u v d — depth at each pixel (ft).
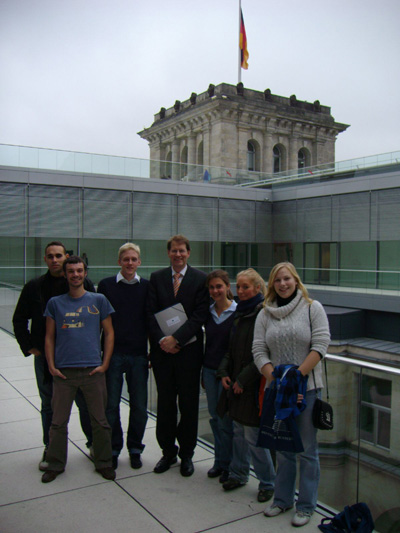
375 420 12.61
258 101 170.71
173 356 15.31
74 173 98.07
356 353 70.18
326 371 13.62
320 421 12.17
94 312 14.96
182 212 111.04
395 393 12.36
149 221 107.14
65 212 97.35
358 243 102.68
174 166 110.63
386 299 74.08
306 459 12.57
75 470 15.57
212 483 14.76
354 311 75.92
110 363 15.85
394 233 92.68
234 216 116.98
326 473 13.43
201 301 15.15
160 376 15.46
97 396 14.97
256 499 13.79
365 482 12.79
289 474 12.99
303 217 112.27
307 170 112.98
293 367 12.09
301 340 12.36
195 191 112.27
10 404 22.72
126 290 15.92
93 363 14.82
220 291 14.67
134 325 15.90
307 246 113.60
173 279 15.61
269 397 12.38
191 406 15.33
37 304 15.75
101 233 101.45
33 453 17.02
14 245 93.35
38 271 63.05
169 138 187.52
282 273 12.71
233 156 169.17
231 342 14.15
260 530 12.21
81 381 14.82
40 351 15.85
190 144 177.88
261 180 122.42
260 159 175.32
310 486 12.59
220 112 166.50
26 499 13.70
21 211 92.94
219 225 115.34
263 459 13.55
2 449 17.37
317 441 13.52
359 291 78.54
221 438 14.83
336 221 104.12
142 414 16.05
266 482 13.70
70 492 14.10
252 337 13.64
